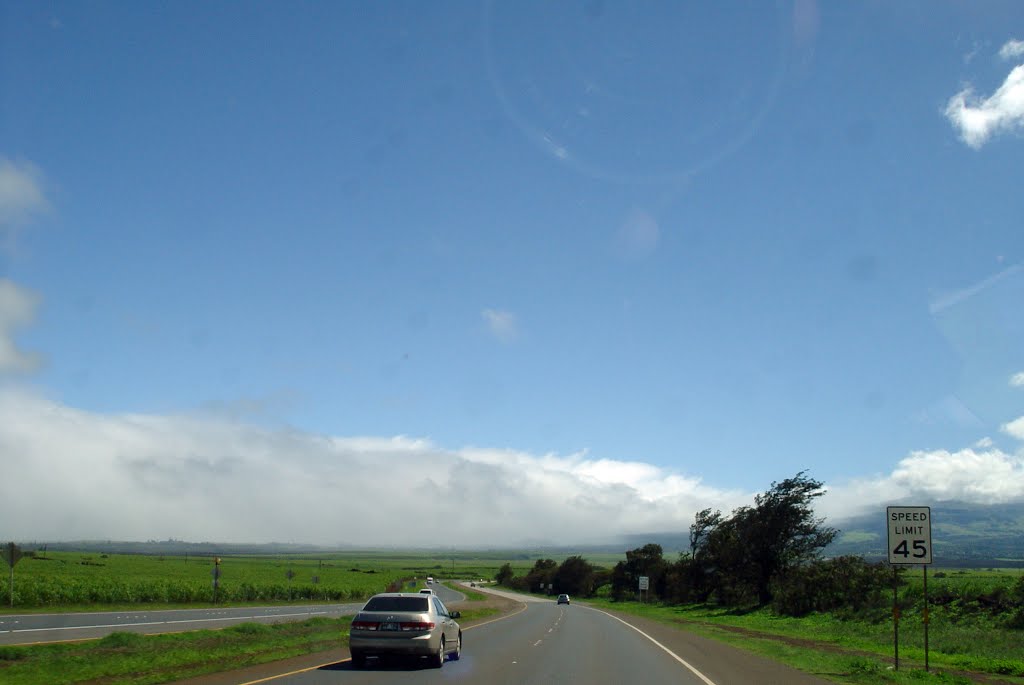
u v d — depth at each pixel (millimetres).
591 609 77312
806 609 55062
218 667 17969
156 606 50594
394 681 16516
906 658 26875
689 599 87562
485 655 23531
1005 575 56031
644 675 19266
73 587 49031
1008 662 24547
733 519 70188
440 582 163625
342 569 168250
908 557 21062
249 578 90250
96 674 15883
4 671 15492
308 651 22859
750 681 18641
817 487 67438
